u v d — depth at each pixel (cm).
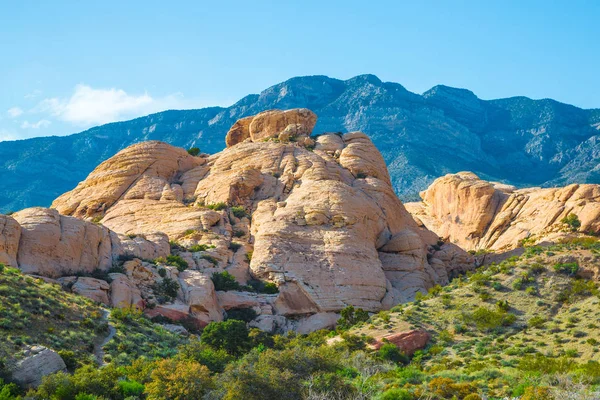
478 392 6316
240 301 10269
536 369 7119
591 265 10006
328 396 5884
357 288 10869
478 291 9881
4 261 8900
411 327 9012
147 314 9206
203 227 12031
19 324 6781
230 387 5797
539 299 9494
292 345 8431
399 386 6588
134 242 10762
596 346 7894
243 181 13100
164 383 5944
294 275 10756
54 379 5819
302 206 11944
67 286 8931
